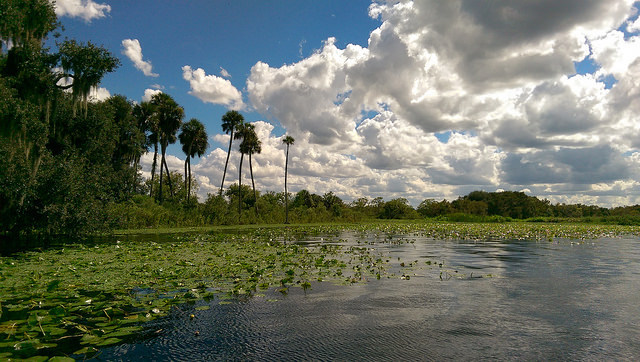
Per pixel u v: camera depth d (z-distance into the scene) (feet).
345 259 42.55
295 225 154.20
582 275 33.22
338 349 15.75
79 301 22.56
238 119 162.91
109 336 16.51
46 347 15.29
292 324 19.02
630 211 231.91
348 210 216.95
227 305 22.56
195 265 36.76
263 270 33.27
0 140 50.72
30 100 61.31
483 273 33.96
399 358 14.74
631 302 23.61
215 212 149.18
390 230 111.75
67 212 59.36
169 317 20.06
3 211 56.70
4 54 60.39
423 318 20.16
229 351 15.43
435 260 42.88
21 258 42.68
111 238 75.77
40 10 62.69
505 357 14.98
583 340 16.93
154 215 117.80
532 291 26.63
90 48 64.28
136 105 131.03
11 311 20.61
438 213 276.41
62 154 65.16
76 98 64.85
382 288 27.43
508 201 280.51
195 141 156.87
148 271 33.45
